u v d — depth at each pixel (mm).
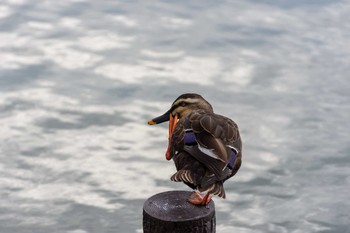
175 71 19047
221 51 20156
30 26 21453
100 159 15625
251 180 15156
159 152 15859
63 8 22656
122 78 18656
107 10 22547
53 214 14148
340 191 14953
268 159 15758
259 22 21797
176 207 7832
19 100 17609
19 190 14719
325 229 14008
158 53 19953
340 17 22266
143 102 17562
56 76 18750
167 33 21062
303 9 22766
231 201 14641
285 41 20797
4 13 22188
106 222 13953
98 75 18812
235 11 22484
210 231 7828
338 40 20906
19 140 16141
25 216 14102
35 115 17031
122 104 17484
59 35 20984
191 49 20203
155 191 14711
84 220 14000
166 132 16531
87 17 22078
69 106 17391
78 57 19703
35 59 19594
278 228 14000
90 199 14523
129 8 22688
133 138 16297
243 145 16172
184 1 23078
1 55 19766
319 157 15875
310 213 14398
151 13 22344
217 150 8281
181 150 8617
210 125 8477
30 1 22984
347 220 14219
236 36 20953
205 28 21406
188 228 7668
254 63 19594
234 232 13898
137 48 20234
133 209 14273
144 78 18672
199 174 8219
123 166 15422
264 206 14539
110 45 20406
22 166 15367
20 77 18672
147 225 7770
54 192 14688
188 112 9461
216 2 23094
